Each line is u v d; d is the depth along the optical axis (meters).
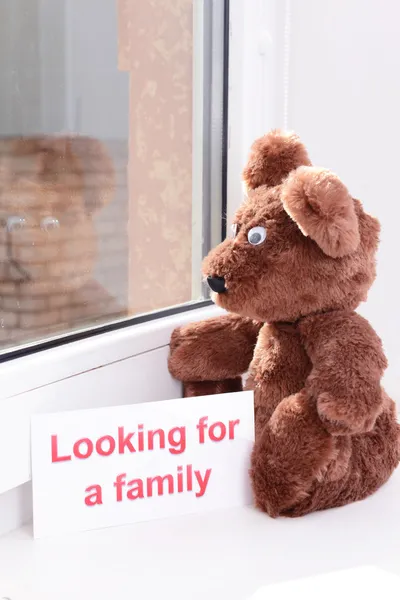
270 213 0.73
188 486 0.73
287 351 0.75
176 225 0.92
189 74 0.92
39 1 0.74
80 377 0.73
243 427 0.74
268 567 0.63
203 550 0.66
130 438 0.71
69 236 0.79
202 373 0.82
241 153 0.94
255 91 0.94
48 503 0.68
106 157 0.83
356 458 0.75
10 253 0.73
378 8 0.96
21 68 0.73
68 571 0.62
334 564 0.63
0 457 0.66
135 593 0.59
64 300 0.79
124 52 0.83
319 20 0.97
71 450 0.69
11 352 0.71
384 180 1.00
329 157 1.00
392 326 1.02
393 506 0.75
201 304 0.93
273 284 0.71
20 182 0.74
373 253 0.75
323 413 0.67
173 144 0.91
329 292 0.71
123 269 0.85
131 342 0.79
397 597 0.59
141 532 0.69
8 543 0.67
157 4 0.86
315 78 0.98
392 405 0.79
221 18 0.91
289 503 0.70
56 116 0.77
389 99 0.98
